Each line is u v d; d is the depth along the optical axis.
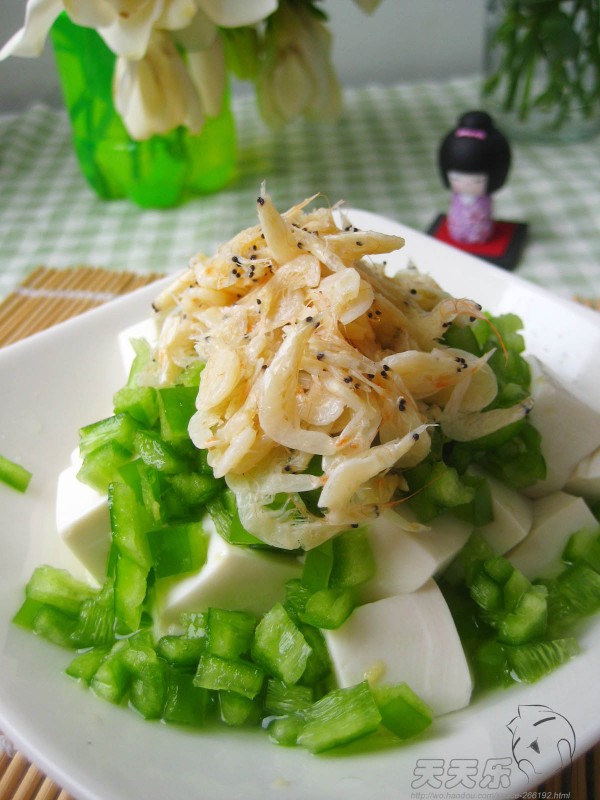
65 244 0.30
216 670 0.12
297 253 0.13
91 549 0.14
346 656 0.13
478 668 0.13
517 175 0.33
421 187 0.32
